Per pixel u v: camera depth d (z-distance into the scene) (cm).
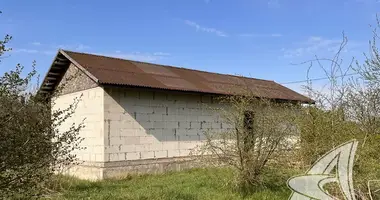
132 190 832
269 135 762
